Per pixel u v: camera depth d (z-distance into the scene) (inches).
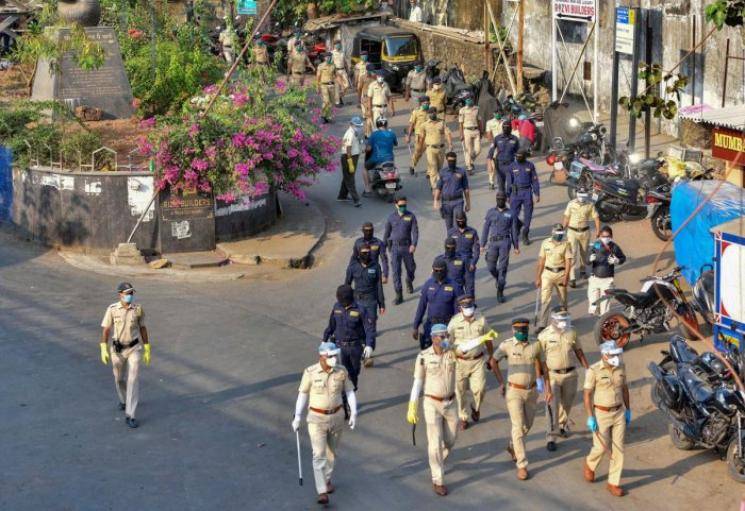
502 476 503.8
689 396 512.1
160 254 858.1
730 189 714.8
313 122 912.9
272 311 741.3
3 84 1274.6
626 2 1148.5
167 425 563.2
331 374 474.9
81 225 866.1
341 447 535.8
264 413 577.9
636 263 789.9
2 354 661.3
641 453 526.3
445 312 600.7
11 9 1421.0
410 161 1114.1
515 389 497.4
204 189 848.3
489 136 1056.2
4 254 868.0
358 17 1627.7
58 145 907.4
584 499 481.4
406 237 733.3
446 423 491.8
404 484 497.4
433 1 1606.8
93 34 1073.5
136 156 917.8
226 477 504.1
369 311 636.7
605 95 1213.7
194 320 721.6
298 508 474.6
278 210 935.7
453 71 1334.9
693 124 1015.6
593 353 644.7
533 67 1346.0
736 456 491.5
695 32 1001.5
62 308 745.6
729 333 573.0
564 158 1004.6
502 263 726.5
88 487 493.0
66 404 588.7
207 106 863.7
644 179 870.4
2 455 525.3
